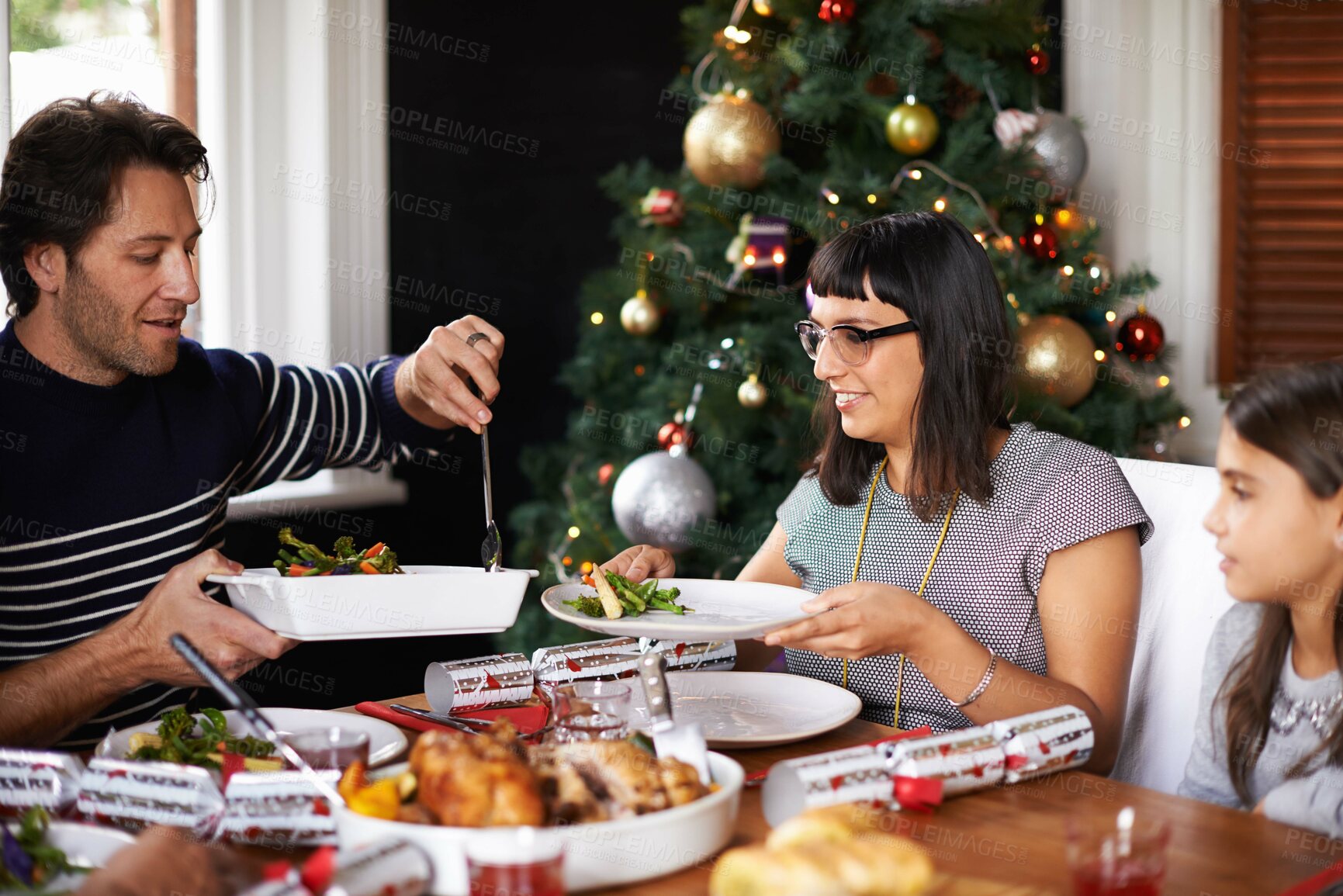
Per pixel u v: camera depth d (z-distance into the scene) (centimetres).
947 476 151
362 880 75
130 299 149
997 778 106
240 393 176
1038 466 151
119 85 276
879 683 154
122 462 158
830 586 165
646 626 118
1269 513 111
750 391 283
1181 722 152
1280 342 327
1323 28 316
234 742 110
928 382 149
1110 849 81
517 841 75
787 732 123
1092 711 130
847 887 70
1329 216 320
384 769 106
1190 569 155
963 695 127
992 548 150
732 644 150
